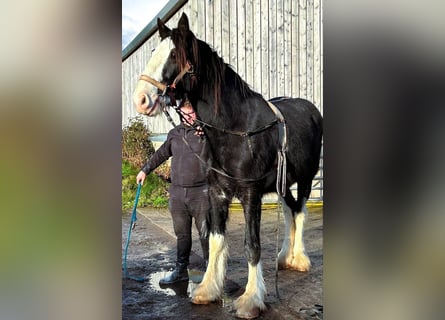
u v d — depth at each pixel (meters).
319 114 3.19
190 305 2.28
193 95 2.22
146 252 3.25
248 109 2.32
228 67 2.37
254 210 2.27
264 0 4.51
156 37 4.45
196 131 2.31
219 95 2.22
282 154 2.39
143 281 2.64
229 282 2.71
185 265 2.65
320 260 3.03
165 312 2.17
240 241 3.59
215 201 2.36
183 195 2.53
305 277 2.72
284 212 3.01
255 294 2.19
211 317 2.11
